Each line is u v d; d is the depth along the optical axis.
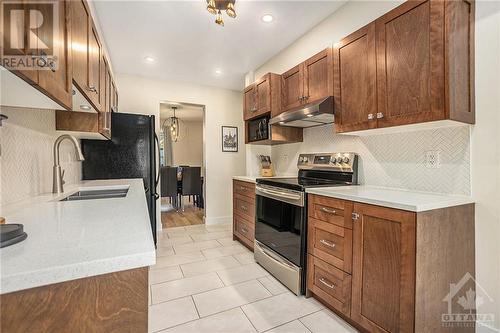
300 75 2.52
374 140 2.12
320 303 1.91
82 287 0.57
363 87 1.82
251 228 2.98
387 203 1.38
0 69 0.67
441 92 1.38
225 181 4.52
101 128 2.01
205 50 3.03
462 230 1.45
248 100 3.36
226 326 1.64
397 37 1.59
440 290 1.35
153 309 1.82
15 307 0.51
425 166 1.76
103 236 0.73
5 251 0.61
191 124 8.28
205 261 2.72
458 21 1.41
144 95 3.89
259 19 2.41
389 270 1.38
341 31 2.28
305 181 2.45
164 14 2.27
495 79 1.43
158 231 3.90
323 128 2.71
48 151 1.77
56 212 1.06
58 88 0.97
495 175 1.44
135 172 2.87
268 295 2.02
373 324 1.46
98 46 1.83
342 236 1.67
